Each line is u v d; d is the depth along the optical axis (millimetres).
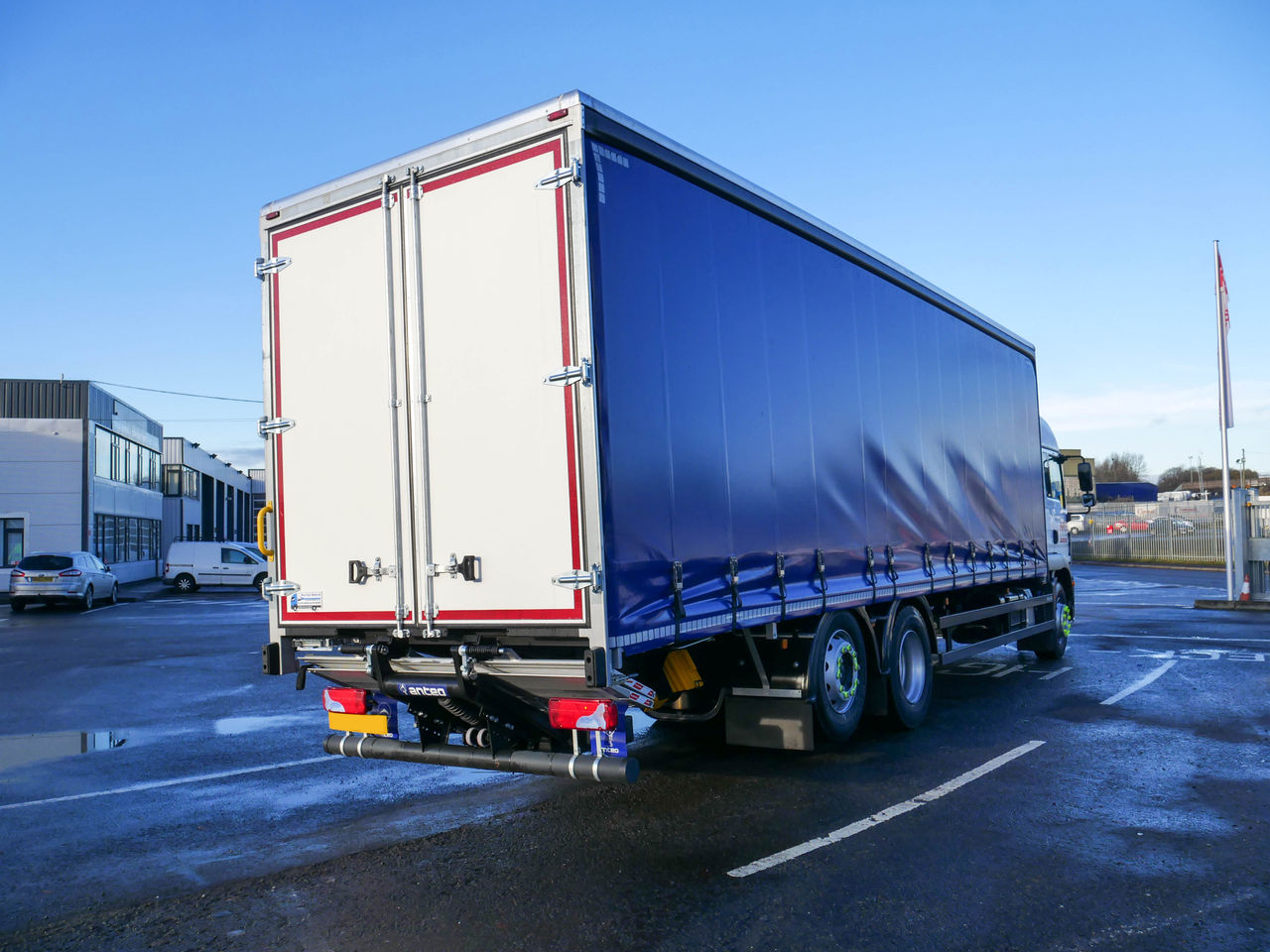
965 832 5316
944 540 9188
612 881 4668
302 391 5973
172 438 53062
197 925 4246
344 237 5828
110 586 28469
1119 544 44188
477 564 5145
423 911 4348
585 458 4785
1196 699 9344
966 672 11445
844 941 3932
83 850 5344
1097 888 4484
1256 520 19938
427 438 5383
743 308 6316
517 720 5598
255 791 6617
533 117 5074
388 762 7516
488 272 5191
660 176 5578
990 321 10930
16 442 34531
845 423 7543
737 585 5918
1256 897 4359
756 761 7160
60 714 9805
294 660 6070
